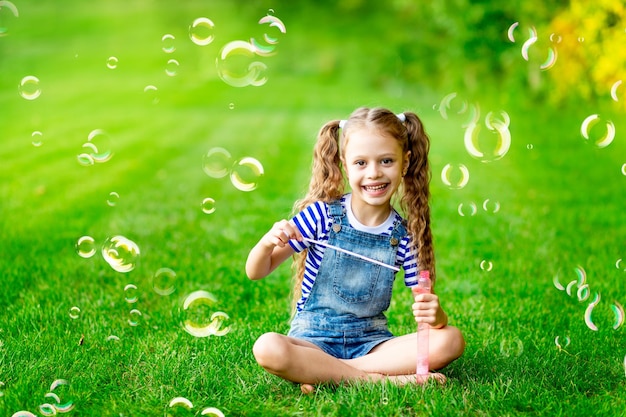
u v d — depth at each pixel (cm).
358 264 239
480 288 340
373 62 1906
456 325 294
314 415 210
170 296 331
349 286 240
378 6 2220
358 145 232
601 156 682
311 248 243
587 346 268
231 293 334
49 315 297
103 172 658
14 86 1477
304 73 1998
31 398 222
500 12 1044
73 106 1239
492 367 248
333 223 241
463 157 732
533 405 217
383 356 233
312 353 224
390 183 234
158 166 696
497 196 548
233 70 333
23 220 465
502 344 267
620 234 432
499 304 318
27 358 253
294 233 231
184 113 1223
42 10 2358
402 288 343
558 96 883
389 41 1970
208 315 305
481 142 837
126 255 370
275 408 217
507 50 991
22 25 2194
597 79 783
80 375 239
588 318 259
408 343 232
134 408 217
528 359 253
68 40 2086
